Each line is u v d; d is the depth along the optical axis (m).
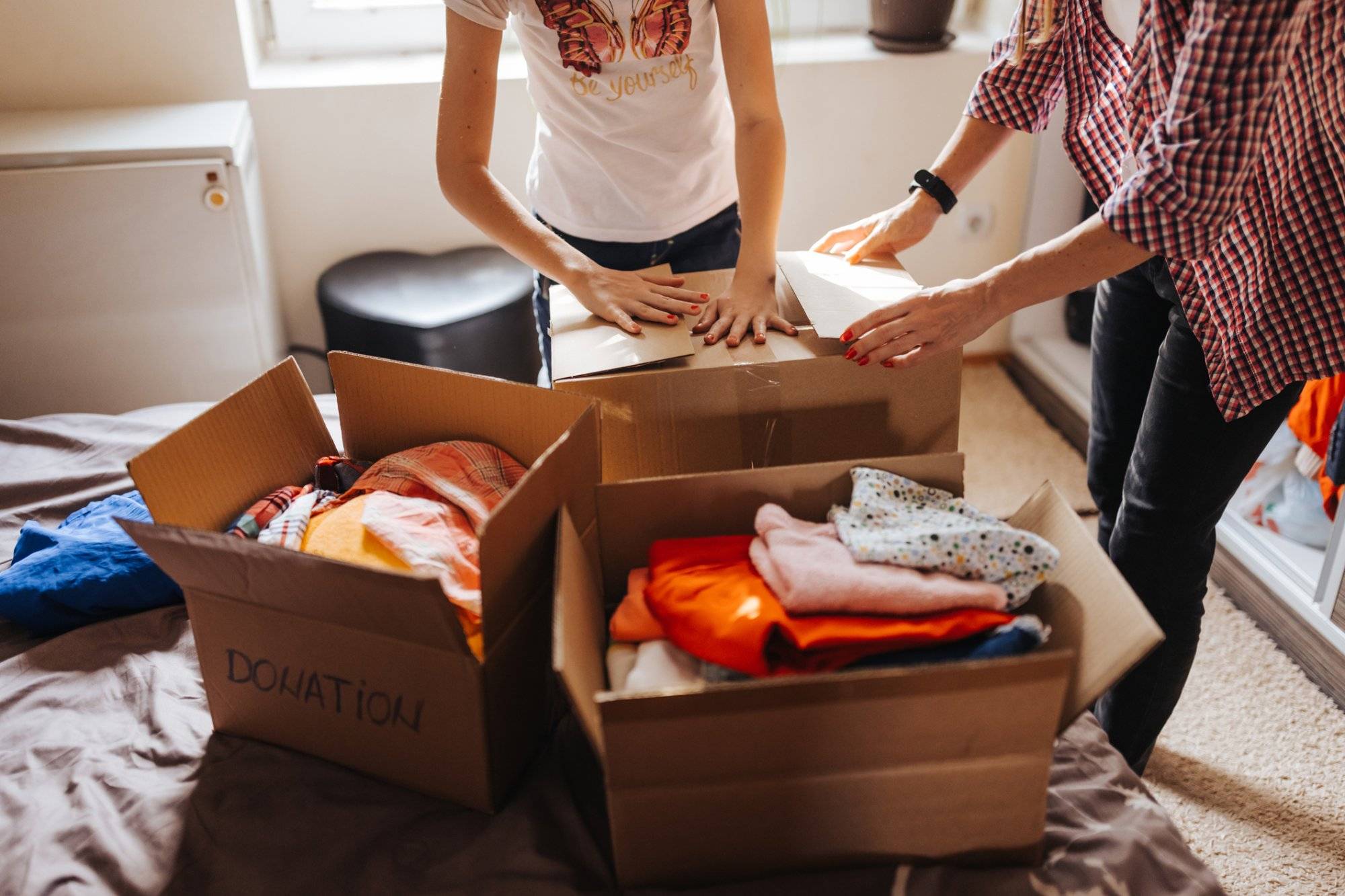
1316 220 1.00
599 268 1.26
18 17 1.94
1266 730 1.57
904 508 0.93
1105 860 0.82
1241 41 0.83
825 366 1.11
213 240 1.90
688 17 1.30
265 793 0.91
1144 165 0.95
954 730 0.73
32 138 1.86
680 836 0.77
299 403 1.09
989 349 2.59
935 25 2.22
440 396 1.08
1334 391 1.57
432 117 2.14
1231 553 1.80
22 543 1.22
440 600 0.75
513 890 0.81
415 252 2.28
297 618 0.85
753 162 1.30
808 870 0.80
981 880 0.80
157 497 0.95
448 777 0.88
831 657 0.80
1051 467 2.19
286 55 2.25
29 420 1.58
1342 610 1.56
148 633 1.12
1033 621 0.81
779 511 0.93
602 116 1.37
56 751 0.97
